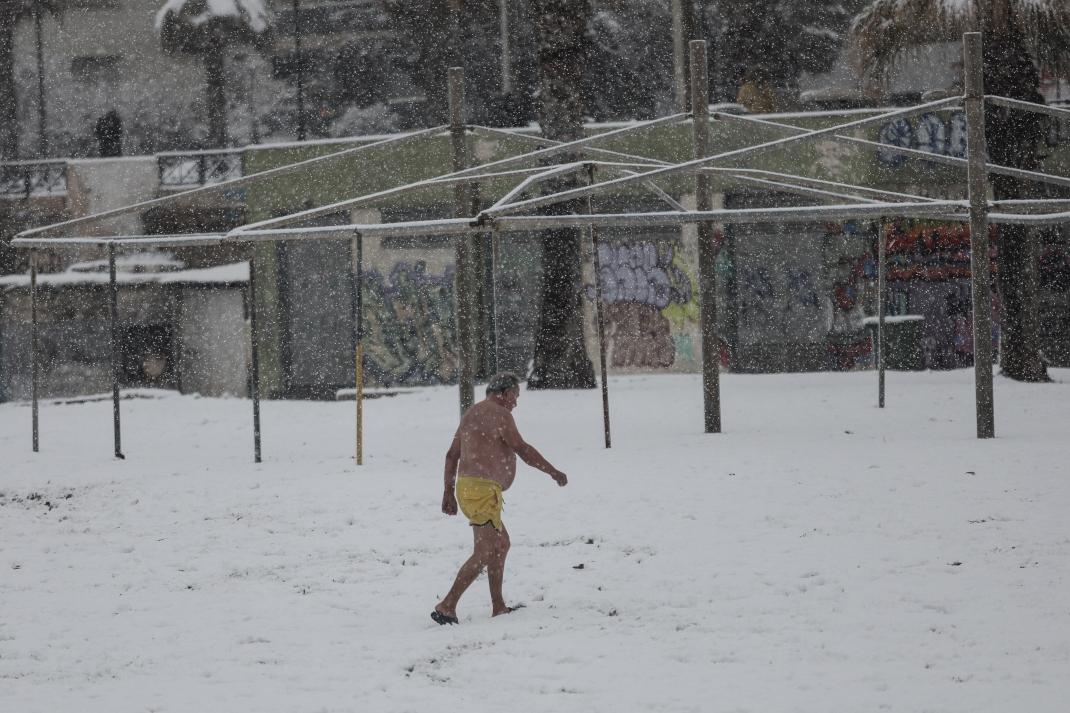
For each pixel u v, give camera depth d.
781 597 13.30
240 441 31.25
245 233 26.25
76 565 17.00
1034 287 38.81
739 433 27.50
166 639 12.79
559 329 41.03
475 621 12.95
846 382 40.16
